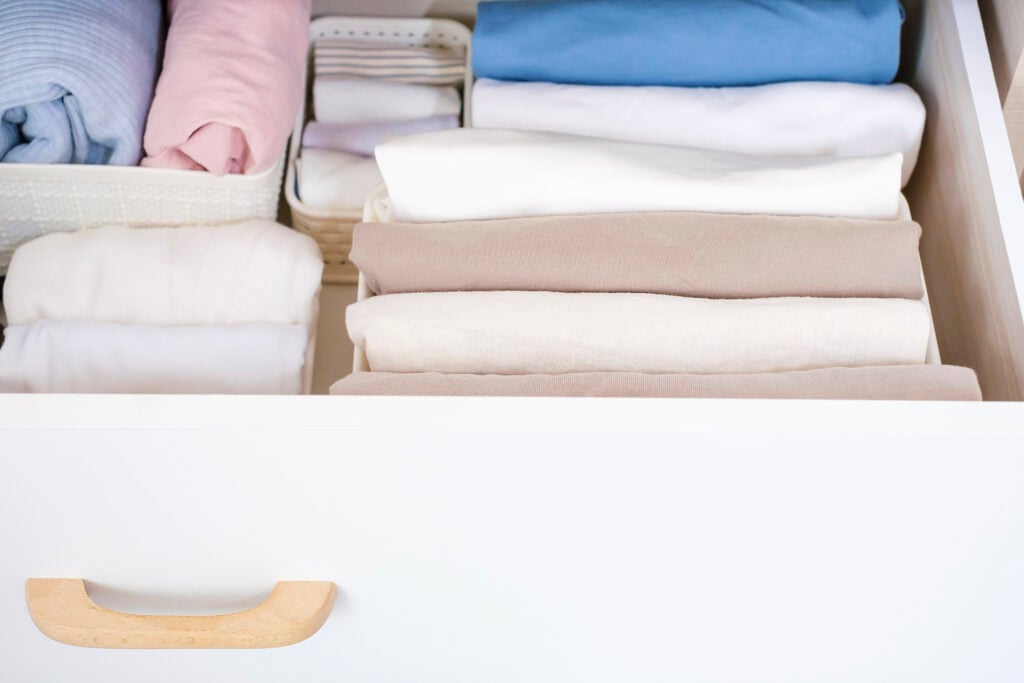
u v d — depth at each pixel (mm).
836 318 686
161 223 856
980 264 744
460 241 724
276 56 836
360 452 574
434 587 658
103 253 813
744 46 850
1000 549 625
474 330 687
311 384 901
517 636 697
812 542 625
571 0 878
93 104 785
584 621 684
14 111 789
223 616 634
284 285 813
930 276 851
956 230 789
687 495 597
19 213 839
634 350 685
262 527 618
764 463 579
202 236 828
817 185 743
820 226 724
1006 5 799
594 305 692
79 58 775
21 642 691
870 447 571
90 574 648
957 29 791
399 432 563
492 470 583
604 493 597
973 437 565
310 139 979
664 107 841
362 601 668
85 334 771
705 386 656
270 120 813
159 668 709
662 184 744
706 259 713
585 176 745
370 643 701
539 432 562
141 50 825
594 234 722
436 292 717
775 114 836
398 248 722
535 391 657
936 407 574
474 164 750
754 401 575
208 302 804
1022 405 575
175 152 817
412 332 688
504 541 627
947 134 810
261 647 635
